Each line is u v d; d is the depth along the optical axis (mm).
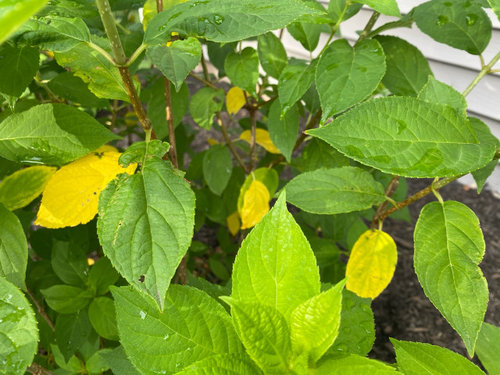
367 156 249
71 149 314
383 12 346
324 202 388
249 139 640
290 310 202
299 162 620
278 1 237
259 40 501
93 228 533
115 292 214
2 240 303
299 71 419
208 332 213
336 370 187
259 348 182
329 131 253
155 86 486
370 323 268
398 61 430
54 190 321
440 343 783
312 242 607
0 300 224
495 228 983
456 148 255
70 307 417
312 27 485
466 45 409
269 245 200
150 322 210
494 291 851
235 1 242
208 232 972
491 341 281
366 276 436
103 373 504
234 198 723
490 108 957
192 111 532
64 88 425
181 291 216
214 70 1352
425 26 417
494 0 293
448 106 261
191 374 185
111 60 261
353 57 355
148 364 207
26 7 94
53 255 439
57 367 525
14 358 220
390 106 259
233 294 201
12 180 368
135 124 744
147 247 238
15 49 333
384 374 180
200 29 244
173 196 255
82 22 253
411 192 1100
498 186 1089
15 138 306
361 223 610
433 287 307
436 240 319
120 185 260
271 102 566
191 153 890
